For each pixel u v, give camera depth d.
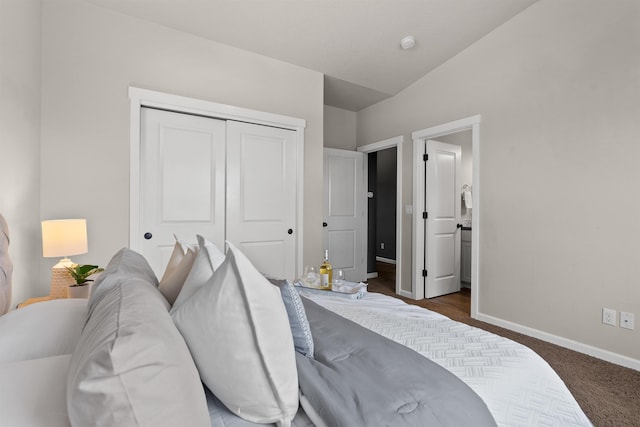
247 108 2.99
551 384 1.00
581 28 2.42
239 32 2.74
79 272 1.75
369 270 5.14
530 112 2.74
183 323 0.77
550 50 2.61
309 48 3.03
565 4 2.51
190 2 2.40
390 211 6.67
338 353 0.99
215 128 2.88
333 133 4.56
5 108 1.64
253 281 0.74
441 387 0.84
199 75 2.76
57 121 2.22
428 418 0.74
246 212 3.03
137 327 0.55
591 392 1.87
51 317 1.05
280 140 3.21
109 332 0.53
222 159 2.91
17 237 1.80
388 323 1.33
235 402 0.72
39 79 2.13
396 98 4.07
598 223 2.34
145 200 2.58
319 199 3.45
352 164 4.61
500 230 2.96
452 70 3.38
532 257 2.73
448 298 3.90
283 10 2.55
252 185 3.06
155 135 2.62
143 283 0.93
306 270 2.20
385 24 2.81
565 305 2.52
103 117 2.37
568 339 2.50
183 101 2.66
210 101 2.80
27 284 1.96
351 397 0.77
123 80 2.44
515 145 2.85
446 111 3.45
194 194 2.78
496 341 1.16
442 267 4.02
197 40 2.76
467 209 4.76
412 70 3.55
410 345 1.13
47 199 2.19
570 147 2.49
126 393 0.46
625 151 2.21
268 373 0.70
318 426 0.73
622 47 2.22
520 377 0.97
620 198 2.24
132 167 2.46
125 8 2.40
